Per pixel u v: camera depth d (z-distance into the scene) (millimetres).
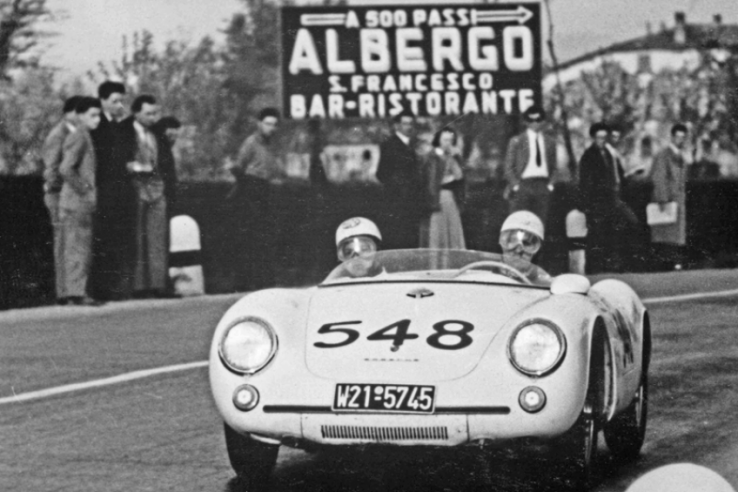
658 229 25859
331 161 31984
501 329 7324
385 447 7062
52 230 19266
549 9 29438
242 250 21969
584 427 7348
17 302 18922
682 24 30422
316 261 22562
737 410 10312
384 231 22281
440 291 7945
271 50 31344
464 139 26297
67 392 11406
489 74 26156
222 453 8711
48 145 18938
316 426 7039
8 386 11781
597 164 24609
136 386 11688
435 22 26094
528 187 22438
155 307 18859
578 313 7422
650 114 31234
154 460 8484
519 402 6941
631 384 8438
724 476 8062
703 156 30953
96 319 17281
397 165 22219
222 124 31500
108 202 19781
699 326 15914
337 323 7512
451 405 6926
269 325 7363
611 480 7883
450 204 22078
